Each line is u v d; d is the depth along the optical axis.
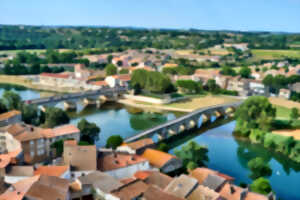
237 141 157.25
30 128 117.00
